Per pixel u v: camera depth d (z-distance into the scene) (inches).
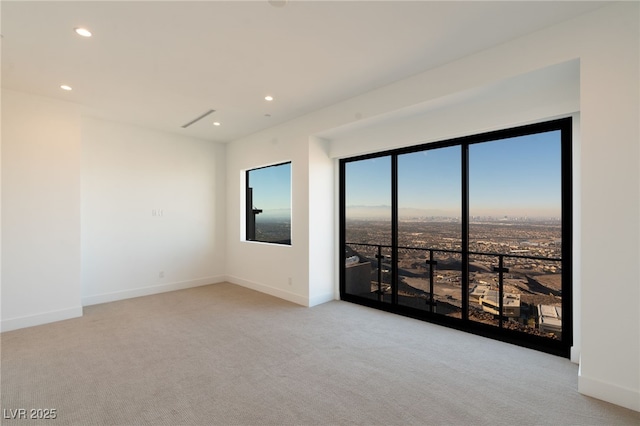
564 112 103.7
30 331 132.6
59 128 147.4
